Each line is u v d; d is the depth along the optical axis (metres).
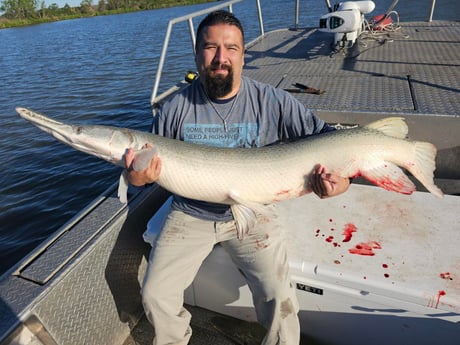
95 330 2.29
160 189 2.96
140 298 2.77
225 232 2.38
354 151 2.41
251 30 17.14
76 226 2.39
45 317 1.91
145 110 10.23
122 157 2.53
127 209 2.54
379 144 2.43
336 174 2.29
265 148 2.47
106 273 2.35
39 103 11.88
